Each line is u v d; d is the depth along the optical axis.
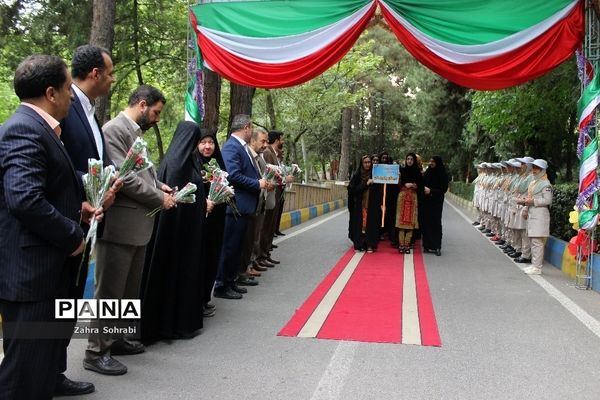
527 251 9.67
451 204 30.61
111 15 8.72
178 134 4.98
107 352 4.18
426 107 25.75
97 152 3.66
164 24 15.09
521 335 5.29
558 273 8.74
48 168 2.87
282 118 21.78
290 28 7.91
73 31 12.66
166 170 4.82
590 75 7.16
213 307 5.88
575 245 7.69
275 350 4.75
